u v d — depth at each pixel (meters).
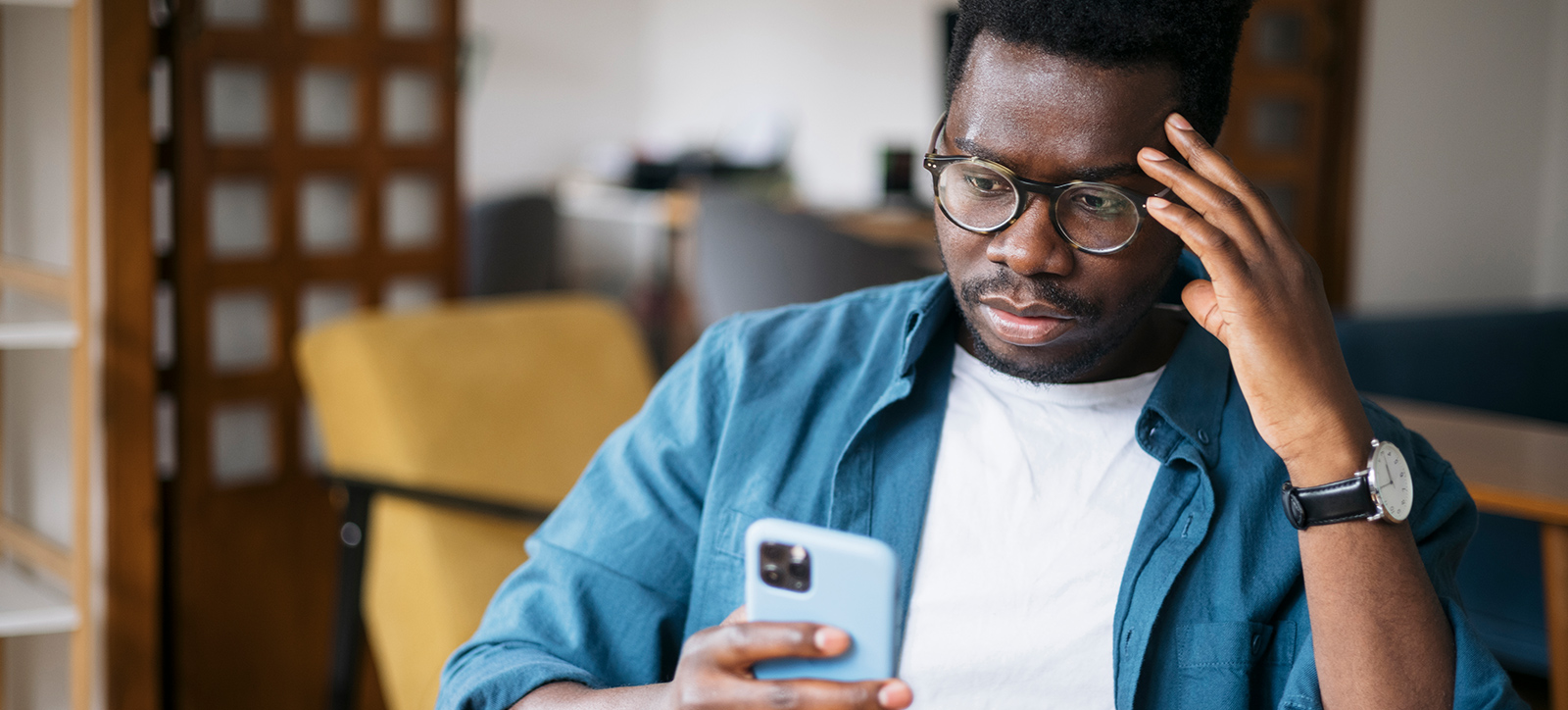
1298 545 0.82
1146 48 0.73
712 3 6.66
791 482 0.87
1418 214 4.65
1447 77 4.62
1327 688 0.77
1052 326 0.77
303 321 2.48
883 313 0.93
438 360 2.26
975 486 0.85
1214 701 0.81
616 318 2.58
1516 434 1.99
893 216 3.90
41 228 2.03
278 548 2.45
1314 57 4.41
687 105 6.70
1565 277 4.85
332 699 2.05
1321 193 4.50
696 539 0.91
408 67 2.57
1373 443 0.75
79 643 2.00
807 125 6.73
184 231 2.29
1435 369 3.21
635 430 0.95
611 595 0.89
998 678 0.83
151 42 1.98
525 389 2.34
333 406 2.21
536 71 6.30
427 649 2.04
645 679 0.88
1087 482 0.85
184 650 2.35
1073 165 0.74
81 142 1.92
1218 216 0.72
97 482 2.01
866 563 0.67
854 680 0.68
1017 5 0.74
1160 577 0.82
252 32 2.34
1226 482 0.84
